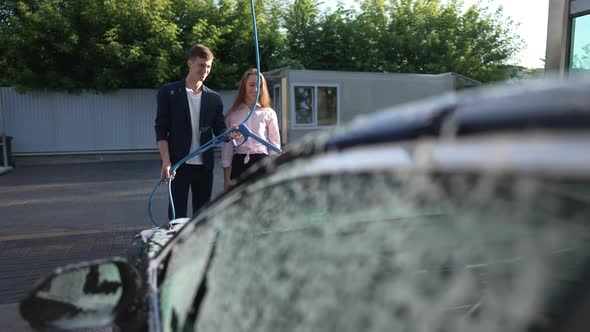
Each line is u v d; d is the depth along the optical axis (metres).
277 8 18.28
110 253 4.76
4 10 14.41
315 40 18.31
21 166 13.76
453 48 18.20
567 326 0.60
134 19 14.60
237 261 1.14
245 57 16.78
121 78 14.88
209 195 3.88
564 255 0.59
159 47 14.95
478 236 0.63
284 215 0.99
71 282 1.27
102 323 1.20
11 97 14.20
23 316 1.21
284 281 1.00
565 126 0.50
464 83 12.99
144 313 1.21
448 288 0.70
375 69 18.45
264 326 1.00
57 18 13.99
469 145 0.58
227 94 16.44
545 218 0.56
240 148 3.80
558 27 6.16
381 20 18.67
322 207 0.89
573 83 0.56
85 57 14.37
